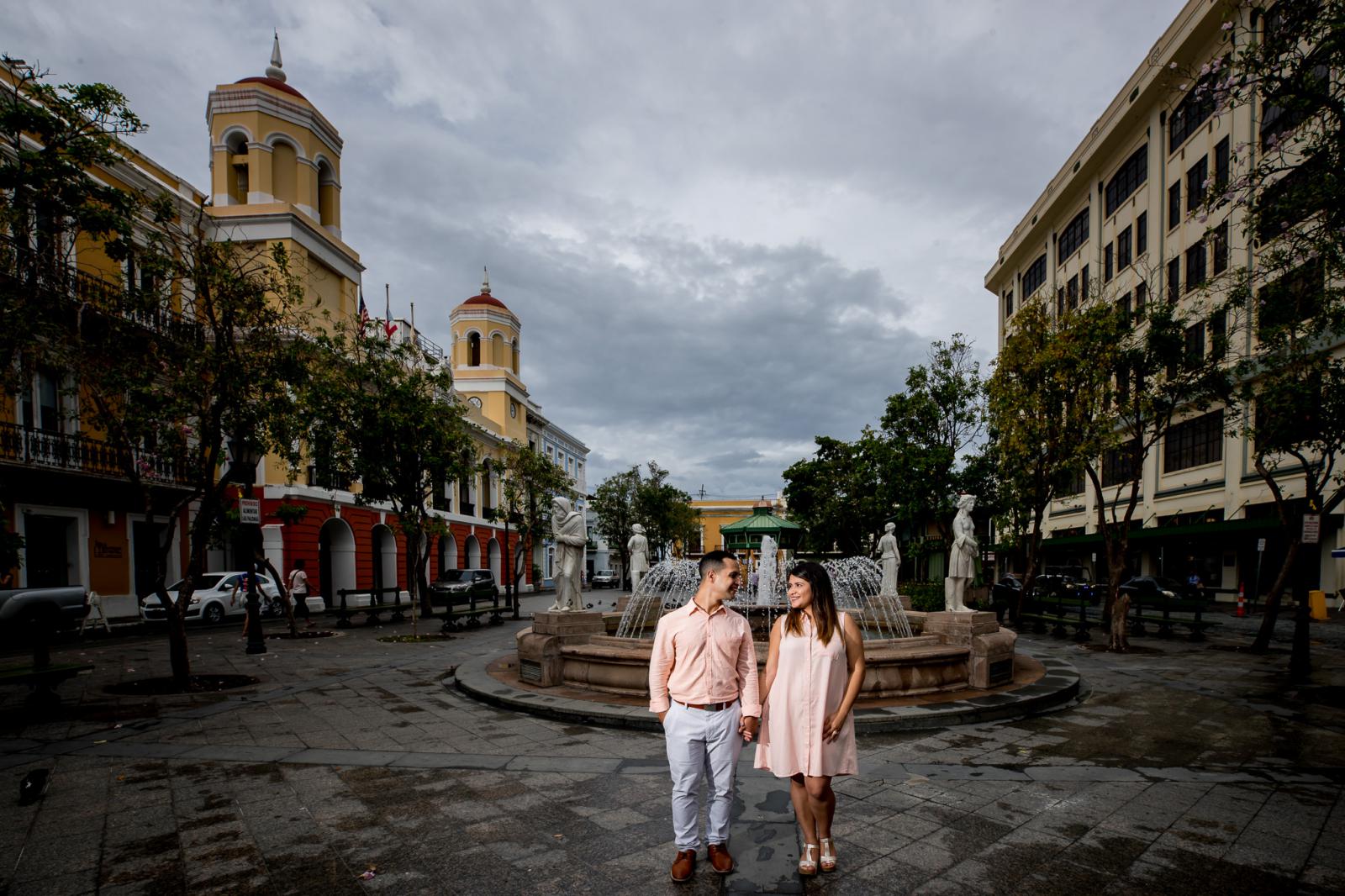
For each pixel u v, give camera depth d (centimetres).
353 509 2627
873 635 1184
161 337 848
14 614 1248
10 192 878
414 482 1839
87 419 852
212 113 2388
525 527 2614
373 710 737
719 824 345
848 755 350
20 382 796
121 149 817
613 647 788
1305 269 899
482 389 4175
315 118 2550
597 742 605
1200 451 2528
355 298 2731
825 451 3250
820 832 359
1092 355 1423
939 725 650
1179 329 1337
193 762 549
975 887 344
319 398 1462
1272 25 682
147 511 872
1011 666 811
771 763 352
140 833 412
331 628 1727
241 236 2292
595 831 411
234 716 710
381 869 365
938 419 2023
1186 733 634
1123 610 1216
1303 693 820
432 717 704
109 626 1680
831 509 2842
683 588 1230
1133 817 434
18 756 566
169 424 855
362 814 439
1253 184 754
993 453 1891
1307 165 688
